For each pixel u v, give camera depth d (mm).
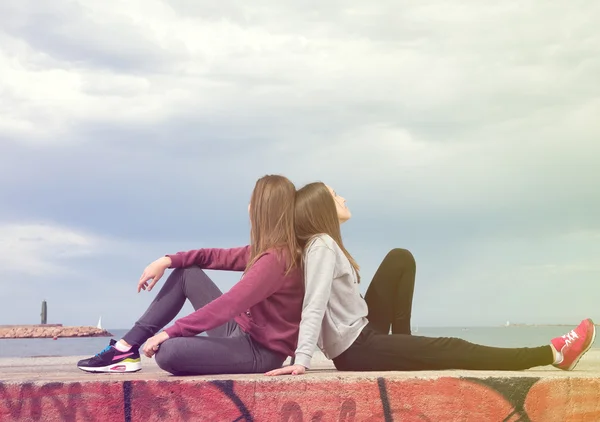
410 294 2527
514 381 2018
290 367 2078
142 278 2420
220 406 1926
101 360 2361
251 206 2383
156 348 2119
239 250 2600
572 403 2025
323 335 2334
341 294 2330
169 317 2449
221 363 2162
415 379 1990
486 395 2008
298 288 2311
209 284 2451
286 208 2328
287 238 2299
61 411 1912
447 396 1995
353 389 1967
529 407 2016
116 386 1923
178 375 2164
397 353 2244
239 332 2332
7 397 1921
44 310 61250
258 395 1938
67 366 3293
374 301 2518
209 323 2125
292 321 2311
